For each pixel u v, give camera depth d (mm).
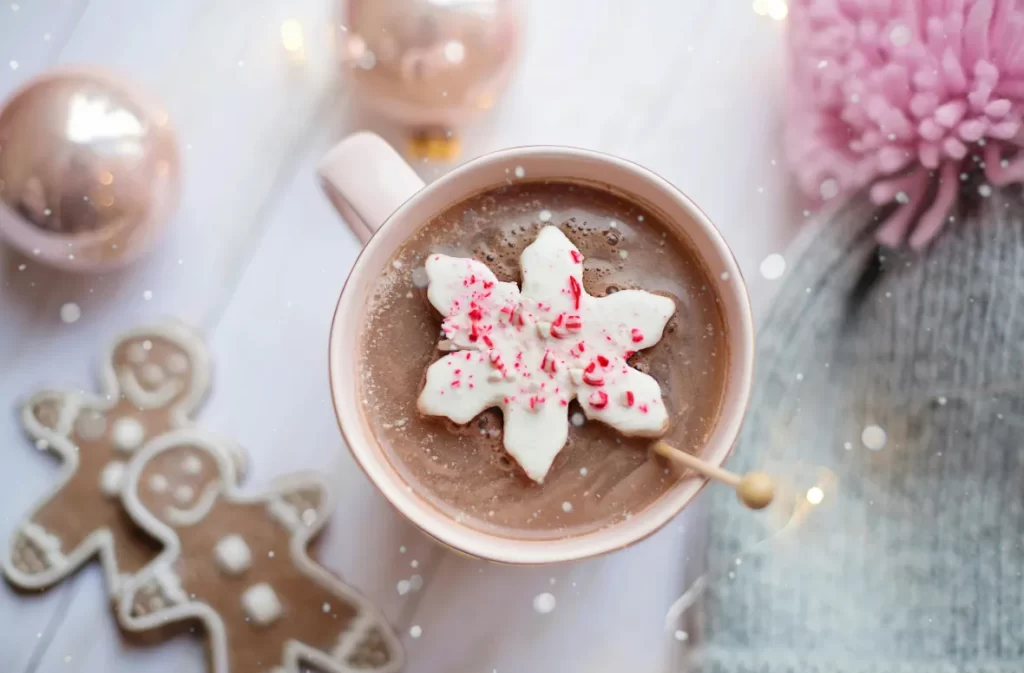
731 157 391
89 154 352
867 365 379
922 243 372
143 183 361
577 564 378
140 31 396
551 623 377
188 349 382
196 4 395
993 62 360
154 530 371
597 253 337
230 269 389
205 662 374
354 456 323
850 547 375
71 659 375
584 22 394
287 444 383
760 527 375
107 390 380
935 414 376
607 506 329
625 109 393
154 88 392
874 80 360
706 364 333
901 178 372
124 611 368
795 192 389
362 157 338
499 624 378
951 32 358
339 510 379
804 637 371
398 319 335
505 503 330
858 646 371
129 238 369
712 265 331
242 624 369
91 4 395
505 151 331
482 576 379
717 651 371
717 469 317
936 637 371
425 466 332
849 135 374
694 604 375
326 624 370
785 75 389
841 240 381
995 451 375
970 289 376
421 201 331
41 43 395
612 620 377
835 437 378
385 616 376
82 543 375
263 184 392
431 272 329
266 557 372
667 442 330
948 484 376
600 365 324
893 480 377
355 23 362
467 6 356
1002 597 372
